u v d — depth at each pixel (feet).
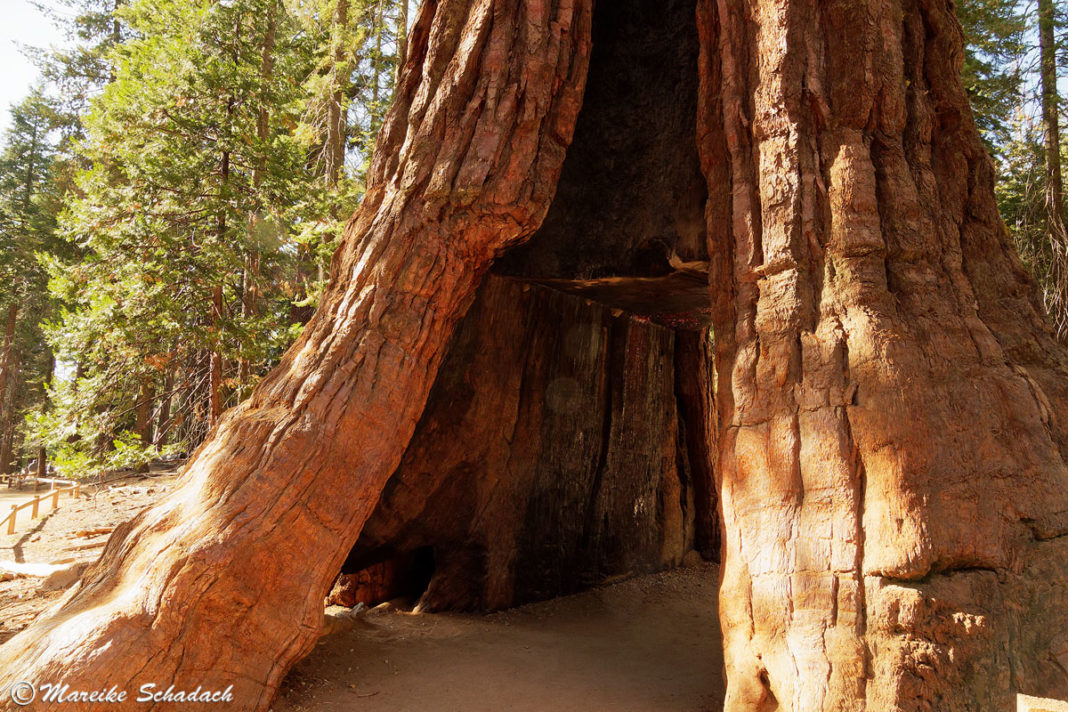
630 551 39.47
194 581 18.56
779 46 22.38
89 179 59.26
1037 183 57.21
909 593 16.48
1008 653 16.39
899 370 18.56
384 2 73.05
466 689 22.59
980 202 23.94
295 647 19.60
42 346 137.80
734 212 22.68
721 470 21.07
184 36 62.75
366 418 21.95
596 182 31.09
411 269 23.49
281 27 77.92
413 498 30.42
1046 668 16.49
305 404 21.91
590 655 27.22
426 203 24.13
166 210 58.49
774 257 21.13
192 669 17.84
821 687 16.65
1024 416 18.97
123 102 61.41
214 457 21.56
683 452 45.44
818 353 19.62
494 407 32.42
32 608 31.17
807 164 21.45
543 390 34.88
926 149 22.93
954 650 16.06
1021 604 16.99
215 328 58.23
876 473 17.81
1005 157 62.28
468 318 31.40
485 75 25.02
